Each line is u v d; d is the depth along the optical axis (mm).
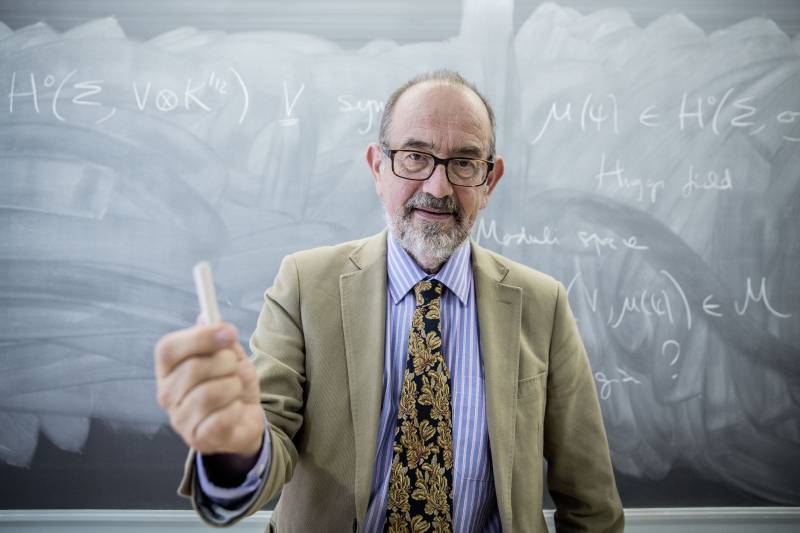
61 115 1650
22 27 1648
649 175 1717
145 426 1661
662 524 1702
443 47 1708
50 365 1644
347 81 1702
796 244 1719
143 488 1661
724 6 1722
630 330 1714
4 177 1639
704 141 1720
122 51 1663
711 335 1715
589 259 1715
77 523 1646
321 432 795
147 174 1665
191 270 1671
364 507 742
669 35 1722
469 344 849
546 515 1635
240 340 1680
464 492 779
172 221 1670
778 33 1725
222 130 1682
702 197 1718
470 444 792
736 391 1710
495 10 1705
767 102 1724
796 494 1702
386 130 864
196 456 570
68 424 1649
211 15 1681
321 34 1699
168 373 466
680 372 1710
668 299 1716
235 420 464
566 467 890
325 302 849
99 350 1651
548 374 900
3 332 1637
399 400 792
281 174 1694
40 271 1645
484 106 860
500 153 1706
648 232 1717
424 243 823
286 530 806
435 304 838
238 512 578
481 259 919
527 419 833
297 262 894
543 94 1711
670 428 1705
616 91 1718
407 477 762
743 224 1722
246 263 1686
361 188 1705
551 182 1712
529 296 906
